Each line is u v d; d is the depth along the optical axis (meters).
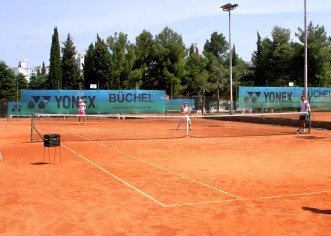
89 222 6.62
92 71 67.81
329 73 61.75
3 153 14.62
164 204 7.75
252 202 7.92
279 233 6.09
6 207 7.50
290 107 38.78
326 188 9.17
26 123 31.20
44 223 6.57
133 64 73.31
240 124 31.33
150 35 78.56
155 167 11.85
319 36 63.03
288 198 8.23
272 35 73.50
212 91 77.25
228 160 13.22
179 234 6.05
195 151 15.40
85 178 10.20
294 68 65.75
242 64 90.38
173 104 42.00
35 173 10.84
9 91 68.12
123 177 10.34
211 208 7.48
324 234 6.05
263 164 12.44
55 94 36.06
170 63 72.50
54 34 67.19
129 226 6.43
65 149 15.80
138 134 22.30
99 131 24.06
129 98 37.78
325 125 25.28
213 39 93.94
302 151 15.37
